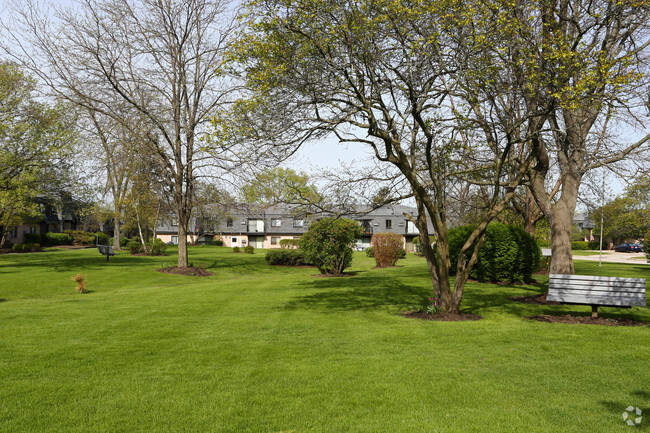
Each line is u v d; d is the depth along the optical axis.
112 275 22.17
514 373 5.97
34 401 5.10
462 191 14.40
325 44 9.18
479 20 8.85
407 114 9.63
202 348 7.39
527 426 4.37
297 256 30.91
